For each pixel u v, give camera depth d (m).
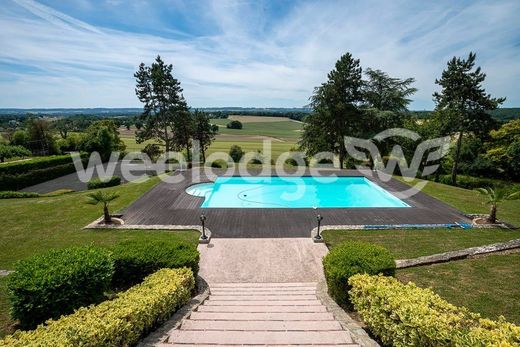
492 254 7.77
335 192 17.19
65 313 4.57
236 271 7.83
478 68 19.55
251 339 3.81
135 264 6.06
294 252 8.83
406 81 24.70
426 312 3.48
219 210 12.34
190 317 4.79
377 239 9.50
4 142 40.28
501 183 23.69
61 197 14.84
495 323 3.24
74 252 5.21
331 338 3.87
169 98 28.03
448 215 11.80
